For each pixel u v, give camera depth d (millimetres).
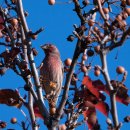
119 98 10633
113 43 9844
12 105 12227
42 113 11773
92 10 11930
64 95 11438
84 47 10961
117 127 9164
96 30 10812
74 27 11328
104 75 9445
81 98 11602
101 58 9570
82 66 11953
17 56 12188
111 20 10727
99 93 11281
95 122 11383
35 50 12508
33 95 11992
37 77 12125
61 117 11820
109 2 11875
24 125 12172
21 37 12766
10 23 13094
